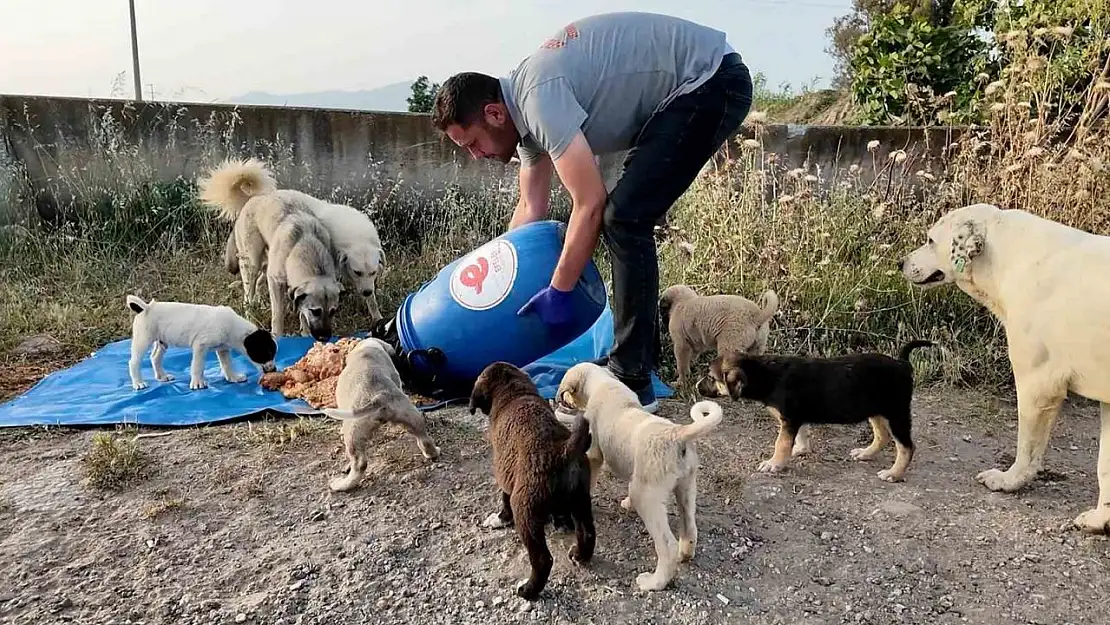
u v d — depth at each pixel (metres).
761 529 3.27
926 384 4.88
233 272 6.66
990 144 5.81
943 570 3.00
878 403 3.58
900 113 9.34
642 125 4.03
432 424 4.25
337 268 5.96
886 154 7.80
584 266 4.09
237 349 4.79
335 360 4.77
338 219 6.14
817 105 17.05
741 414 4.47
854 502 3.50
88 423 4.18
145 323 4.63
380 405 3.53
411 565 3.01
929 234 3.91
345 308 6.39
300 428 4.12
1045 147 5.45
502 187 7.98
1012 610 2.77
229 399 4.58
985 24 9.03
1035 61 5.60
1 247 6.86
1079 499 3.53
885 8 20.36
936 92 9.18
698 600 2.80
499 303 4.29
